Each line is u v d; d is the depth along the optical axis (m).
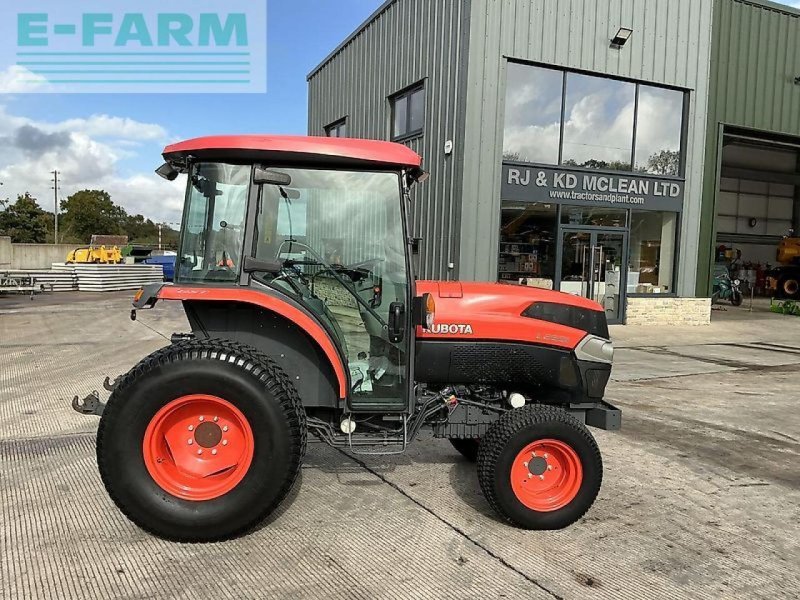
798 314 16.78
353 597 2.70
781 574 3.03
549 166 11.79
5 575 2.80
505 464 3.39
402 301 3.50
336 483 4.06
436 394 3.82
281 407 3.14
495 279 11.52
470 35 10.93
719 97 13.46
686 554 3.21
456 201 11.29
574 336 3.86
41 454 4.45
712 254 13.73
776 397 7.12
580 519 3.61
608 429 3.91
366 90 14.66
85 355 8.45
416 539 3.28
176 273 3.40
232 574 2.87
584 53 11.84
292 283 3.44
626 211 12.77
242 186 3.34
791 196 25.61
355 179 3.43
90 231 63.72
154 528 3.11
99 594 2.66
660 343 11.23
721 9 13.26
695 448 5.11
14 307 14.73
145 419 3.07
